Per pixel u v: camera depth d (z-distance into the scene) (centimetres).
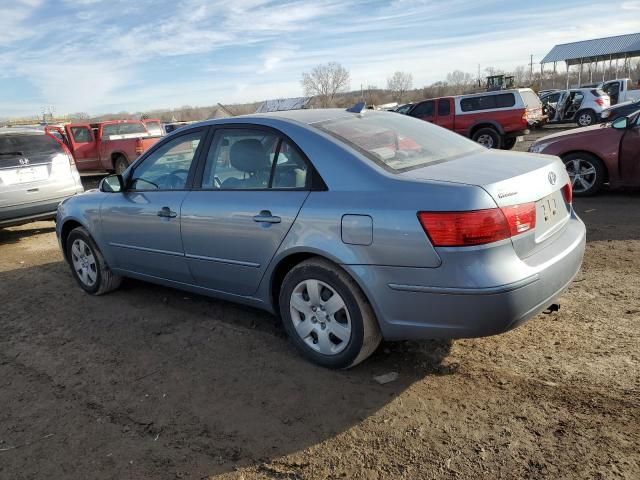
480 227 272
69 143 1641
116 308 489
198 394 332
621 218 661
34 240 836
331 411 302
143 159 456
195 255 404
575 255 325
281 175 351
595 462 247
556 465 248
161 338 417
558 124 2547
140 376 360
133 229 451
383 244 294
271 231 345
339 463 261
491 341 367
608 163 765
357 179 314
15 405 337
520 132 1636
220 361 371
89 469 270
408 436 276
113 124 1706
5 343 433
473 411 292
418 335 302
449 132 410
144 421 308
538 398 298
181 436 291
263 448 276
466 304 277
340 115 387
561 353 344
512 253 284
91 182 1659
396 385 323
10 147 779
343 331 328
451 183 285
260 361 366
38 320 477
